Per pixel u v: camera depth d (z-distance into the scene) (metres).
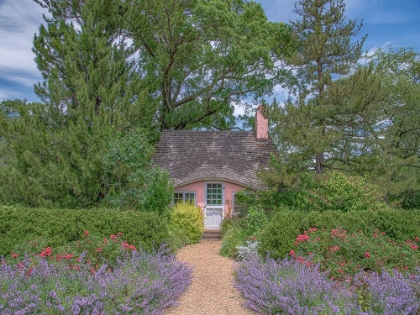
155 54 24.98
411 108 21.22
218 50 22.64
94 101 15.05
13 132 13.90
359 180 14.10
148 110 19.08
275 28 25.03
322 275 7.68
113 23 17.28
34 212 9.77
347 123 17.83
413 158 17.64
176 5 22.39
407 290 6.04
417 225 9.88
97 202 14.18
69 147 13.88
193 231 15.78
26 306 5.36
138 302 6.38
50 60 15.88
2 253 8.68
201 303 7.43
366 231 9.59
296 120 15.72
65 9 17.50
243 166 19.67
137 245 9.34
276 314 6.48
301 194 14.77
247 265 8.73
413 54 23.00
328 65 20.34
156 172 13.89
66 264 7.39
